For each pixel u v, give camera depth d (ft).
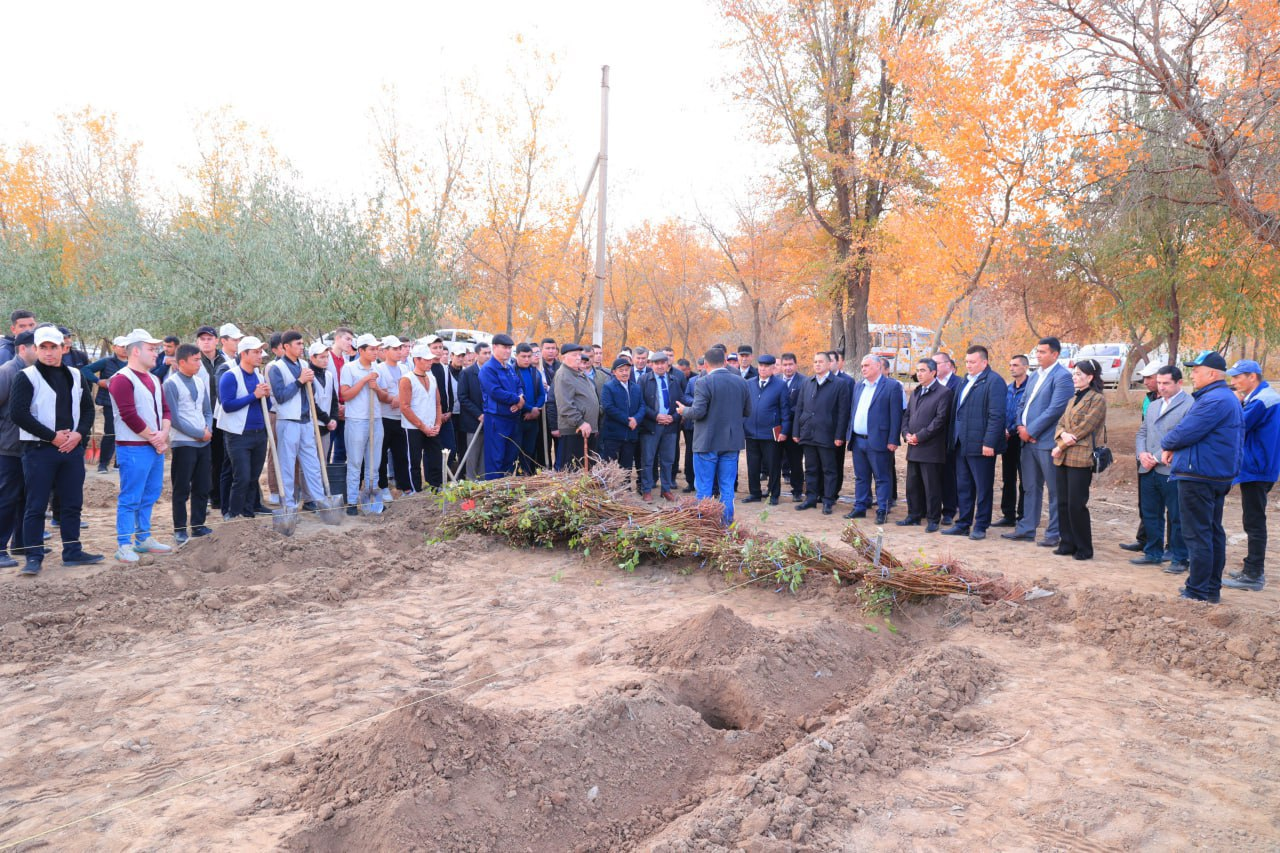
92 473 37.24
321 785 10.68
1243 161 36.01
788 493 39.93
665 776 11.57
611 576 22.75
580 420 31.22
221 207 61.46
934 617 19.16
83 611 18.15
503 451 31.91
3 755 12.11
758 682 14.15
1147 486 24.50
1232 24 35.29
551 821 10.12
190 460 25.30
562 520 24.63
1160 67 34.96
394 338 31.22
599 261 43.04
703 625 15.67
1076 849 9.91
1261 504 21.79
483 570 23.12
